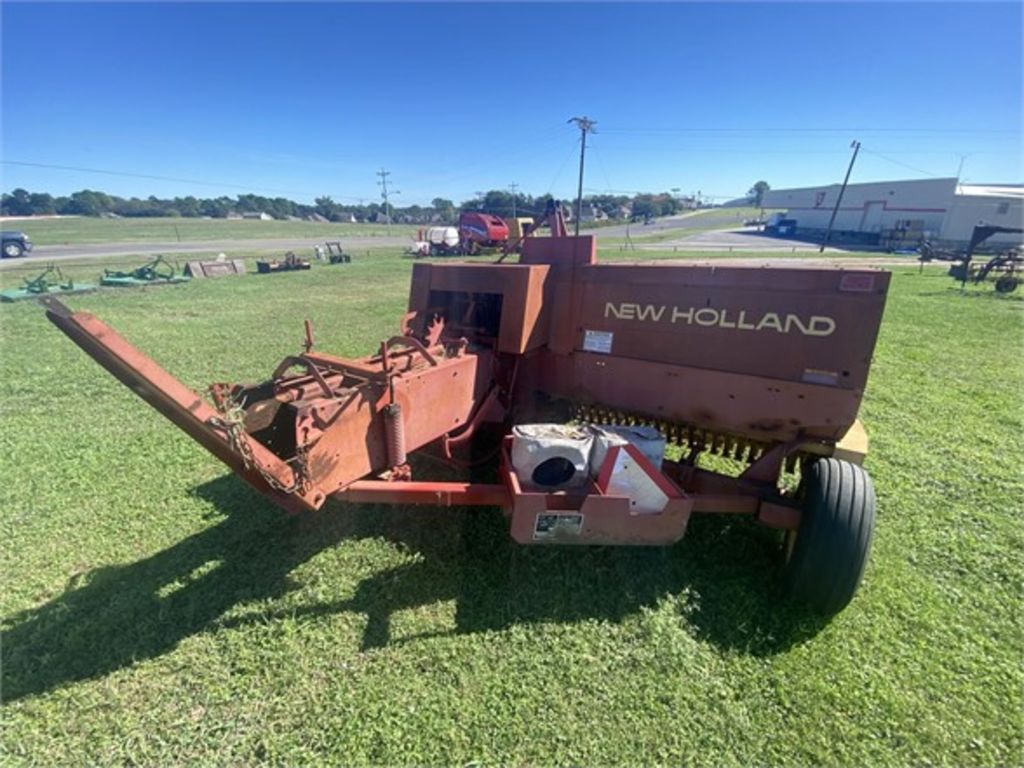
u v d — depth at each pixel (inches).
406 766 77.5
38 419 200.5
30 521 134.4
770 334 111.6
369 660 94.4
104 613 104.0
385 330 381.1
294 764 77.5
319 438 92.2
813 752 79.9
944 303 562.6
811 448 114.1
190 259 981.8
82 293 561.6
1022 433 202.1
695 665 94.0
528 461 108.4
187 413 76.3
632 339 129.4
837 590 100.1
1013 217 1667.1
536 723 83.6
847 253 1402.6
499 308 145.1
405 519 135.1
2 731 81.4
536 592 111.1
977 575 119.2
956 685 90.6
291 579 114.1
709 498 107.7
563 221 163.8
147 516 136.9
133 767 76.9
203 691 88.3
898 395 249.0
